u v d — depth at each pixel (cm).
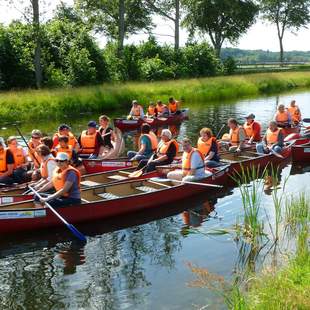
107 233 849
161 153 1160
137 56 3669
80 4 4288
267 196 1029
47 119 2184
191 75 4009
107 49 3725
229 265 699
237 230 826
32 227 844
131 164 1220
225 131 1938
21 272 698
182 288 634
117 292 632
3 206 854
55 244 802
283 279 577
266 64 6381
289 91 3566
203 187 1058
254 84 3547
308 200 874
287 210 881
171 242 800
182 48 4209
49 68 2941
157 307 590
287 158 1408
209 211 955
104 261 731
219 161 1191
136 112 2058
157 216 932
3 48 2783
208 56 4225
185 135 1842
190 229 859
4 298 621
